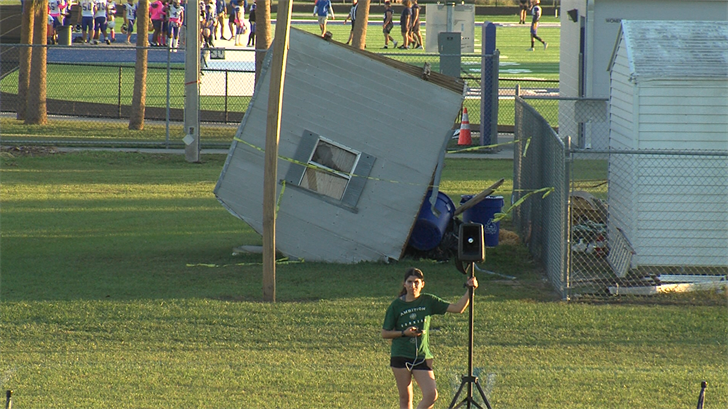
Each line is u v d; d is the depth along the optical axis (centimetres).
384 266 4897
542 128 5012
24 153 8538
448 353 3562
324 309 4044
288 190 4934
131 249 5272
